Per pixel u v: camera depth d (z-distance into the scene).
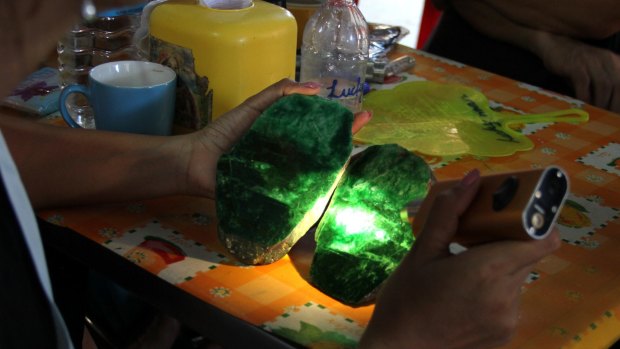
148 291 0.68
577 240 0.76
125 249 0.71
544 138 0.97
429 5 1.94
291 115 0.72
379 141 0.93
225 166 0.71
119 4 0.45
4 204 0.53
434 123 0.98
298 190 0.69
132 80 0.87
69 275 0.86
